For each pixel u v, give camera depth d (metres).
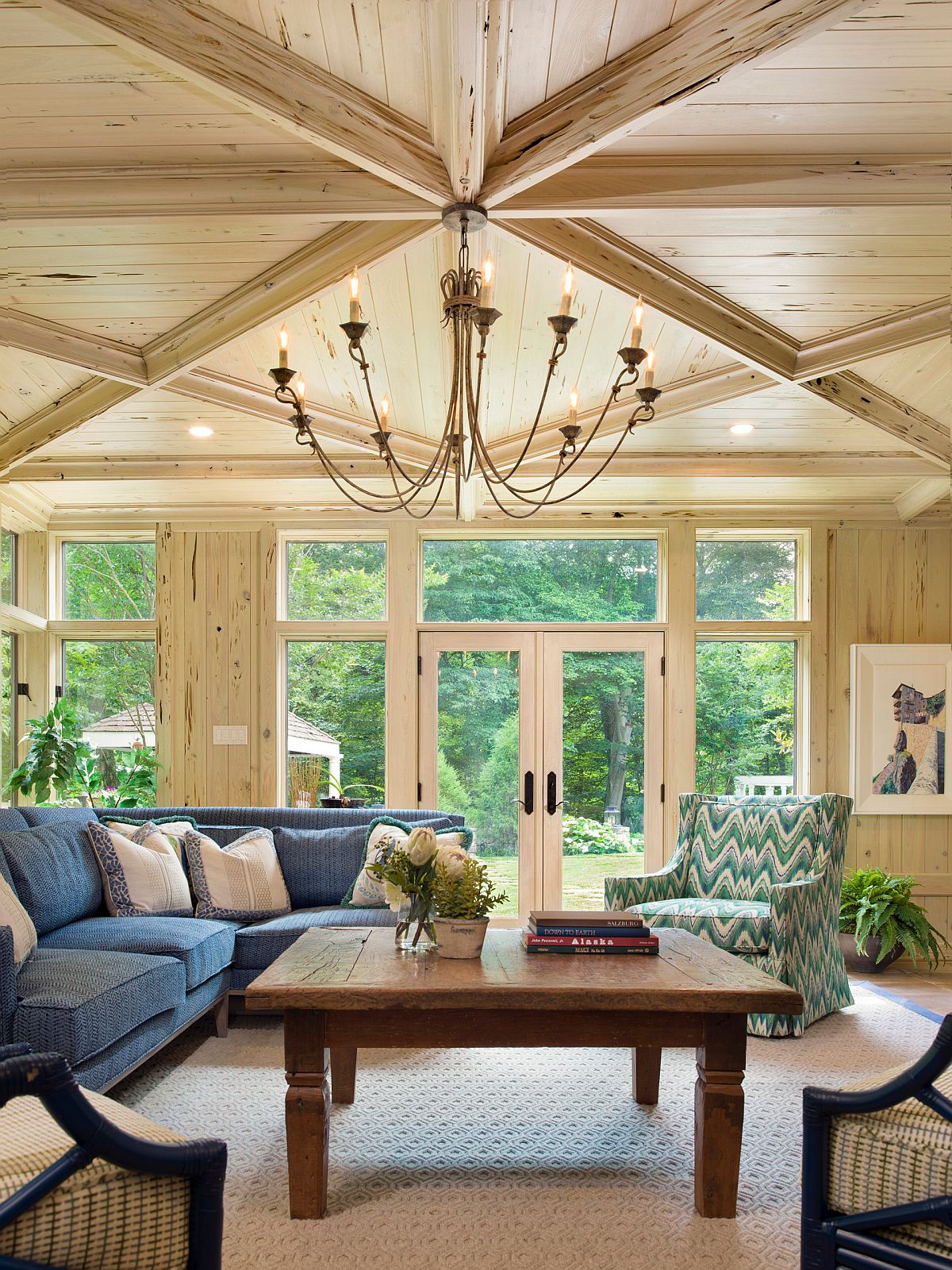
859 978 5.58
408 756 6.24
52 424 4.80
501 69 2.46
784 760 6.34
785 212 3.02
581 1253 2.40
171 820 5.01
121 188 2.96
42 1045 2.79
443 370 4.48
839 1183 1.85
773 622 6.29
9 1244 1.55
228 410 4.92
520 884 6.23
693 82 2.42
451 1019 2.68
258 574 6.36
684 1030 2.69
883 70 2.51
